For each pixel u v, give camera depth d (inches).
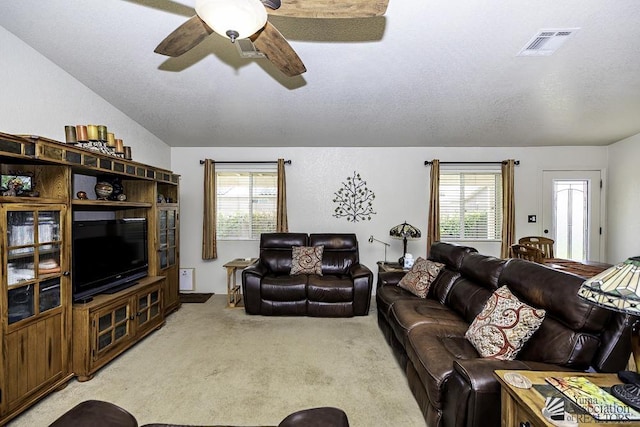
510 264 89.1
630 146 174.6
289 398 85.6
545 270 75.2
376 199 197.2
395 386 91.9
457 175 197.3
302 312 153.3
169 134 173.5
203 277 198.5
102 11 81.0
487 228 196.9
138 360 106.9
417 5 76.0
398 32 86.7
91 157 100.7
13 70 91.1
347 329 136.9
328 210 197.3
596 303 44.1
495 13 78.5
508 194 189.2
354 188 197.2
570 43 90.3
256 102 133.0
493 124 156.3
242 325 141.0
